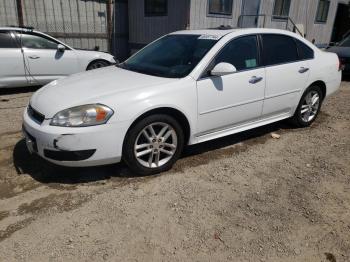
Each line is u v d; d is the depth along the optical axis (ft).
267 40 14.74
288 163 13.43
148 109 11.10
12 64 23.15
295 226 9.55
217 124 13.26
